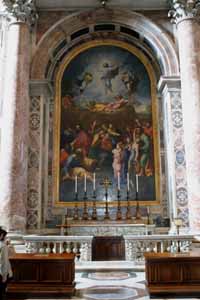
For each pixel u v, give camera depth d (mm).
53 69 14219
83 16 13828
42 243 9852
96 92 14062
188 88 11445
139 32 13922
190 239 9828
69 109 13859
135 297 6605
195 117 11117
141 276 8727
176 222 10805
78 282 8000
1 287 5621
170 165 12539
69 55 14391
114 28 14367
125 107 13883
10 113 11227
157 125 13648
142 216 12703
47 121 13539
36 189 12383
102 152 13414
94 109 13859
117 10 13773
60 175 13188
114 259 11203
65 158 13352
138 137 13547
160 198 12930
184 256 6977
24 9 12000
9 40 11945
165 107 13312
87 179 13125
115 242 11375
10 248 8328
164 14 13820
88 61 14375
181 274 6875
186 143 11164
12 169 10836
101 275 8891
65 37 13883
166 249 9820
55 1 13406
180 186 12117
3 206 10609
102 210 12773
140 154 13367
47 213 12812
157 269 6887
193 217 10547
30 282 6922
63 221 12312
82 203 12875
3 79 12383
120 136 13578
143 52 14414
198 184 10656
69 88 14086
